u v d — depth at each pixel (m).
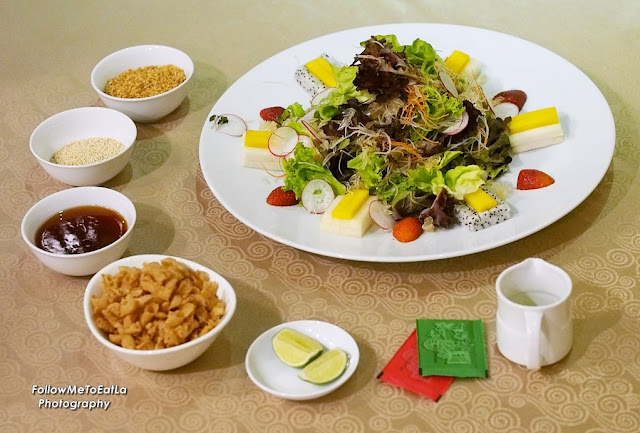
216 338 0.79
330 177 0.91
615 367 0.74
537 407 0.71
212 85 1.13
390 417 0.71
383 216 0.86
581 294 0.80
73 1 1.33
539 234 0.87
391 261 0.81
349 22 1.23
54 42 1.23
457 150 0.92
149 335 0.74
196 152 1.02
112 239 0.87
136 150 1.03
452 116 0.93
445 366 0.74
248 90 1.06
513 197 0.88
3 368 0.78
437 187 0.86
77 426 0.73
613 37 1.17
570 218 0.89
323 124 0.95
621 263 0.83
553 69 1.04
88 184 0.97
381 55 0.94
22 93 1.14
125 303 0.75
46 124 1.00
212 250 0.88
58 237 0.86
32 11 1.31
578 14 1.22
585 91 1.00
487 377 0.73
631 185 0.92
